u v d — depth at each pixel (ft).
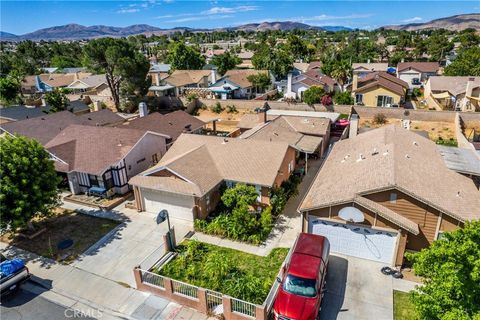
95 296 55.47
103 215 81.25
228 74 220.43
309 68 273.33
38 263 64.03
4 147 66.28
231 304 48.11
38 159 69.15
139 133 100.22
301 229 65.92
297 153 106.22
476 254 36.86
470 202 59.62
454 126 141.18
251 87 218.18
